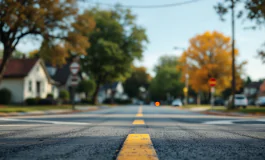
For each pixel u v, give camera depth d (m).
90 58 43.91
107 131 6.54
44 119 11.50
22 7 20.56
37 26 22.14
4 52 23.06
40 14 21.88
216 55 48.62
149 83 102.50
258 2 17.62
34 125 8.32
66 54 25.64
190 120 11.20
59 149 4.05
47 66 50.25
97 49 42.06
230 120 11.44
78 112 20.61
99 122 9.66
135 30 47.50
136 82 99.38
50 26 23.12
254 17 18.66
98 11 45.62
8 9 19.84
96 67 44.81
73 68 21.84
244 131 6.72
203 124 9.02
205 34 49.84
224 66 48.66
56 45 24.66
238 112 19.55
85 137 5.41
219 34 49.44
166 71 82.88
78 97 52.91
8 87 33.97
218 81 49.31
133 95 100.56
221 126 8.25
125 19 47.81
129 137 5.27
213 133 6.21
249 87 91.19
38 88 38.19
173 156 3.55
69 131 6.54
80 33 25.00
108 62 43.16
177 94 82.69
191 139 5.16
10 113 15.88
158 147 4.23
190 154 3.69
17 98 33.72
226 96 92.75
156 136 5.58
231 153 3.79
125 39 46.44
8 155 3.61
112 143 4.62
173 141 4.88
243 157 3.53
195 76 49.38
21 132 6.31
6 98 32.12
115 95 89.69
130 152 3.68
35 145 4.41
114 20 45.84
